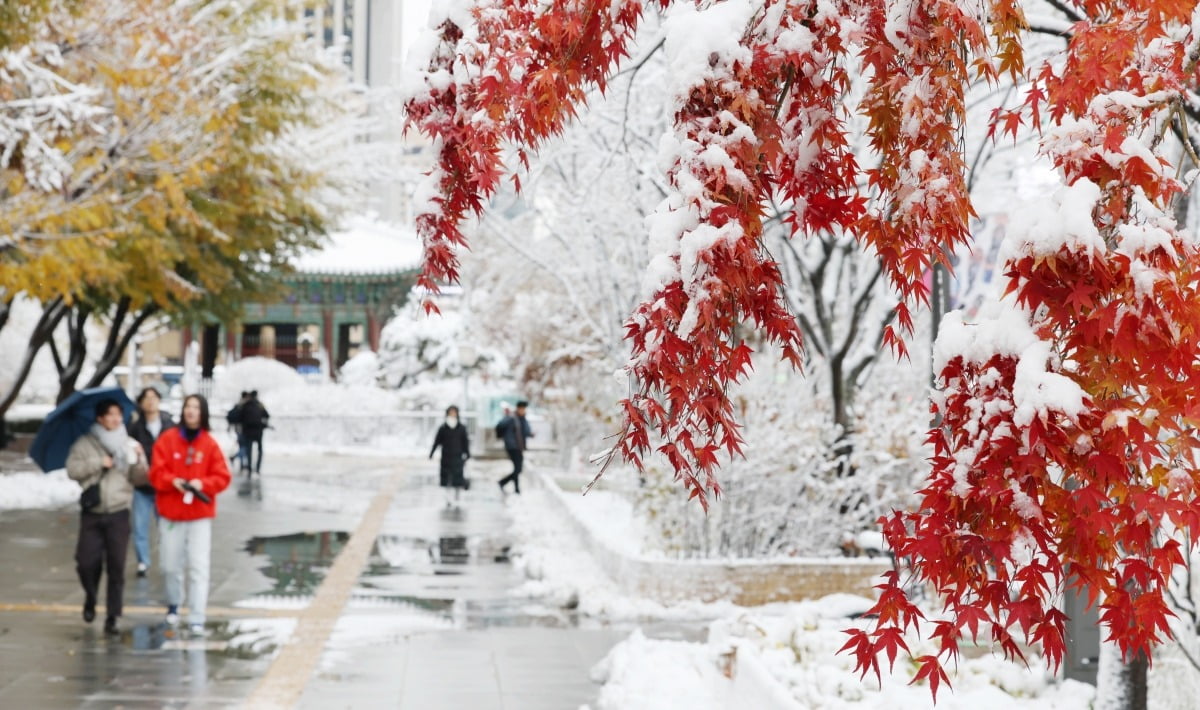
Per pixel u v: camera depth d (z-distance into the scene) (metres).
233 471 34.88
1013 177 18.36
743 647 8.10
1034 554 3.21
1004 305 3.23
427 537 20.69
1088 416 2.99
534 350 40.06
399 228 66.56
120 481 12.24
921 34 3.47
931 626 8.95
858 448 16.11
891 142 3.61
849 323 16.41
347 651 11.58
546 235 23.66
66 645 11.56
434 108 4.44
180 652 11.38
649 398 3.53
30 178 18.08
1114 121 3.28
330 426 46.69
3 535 19.20
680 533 15.03
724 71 3.48
